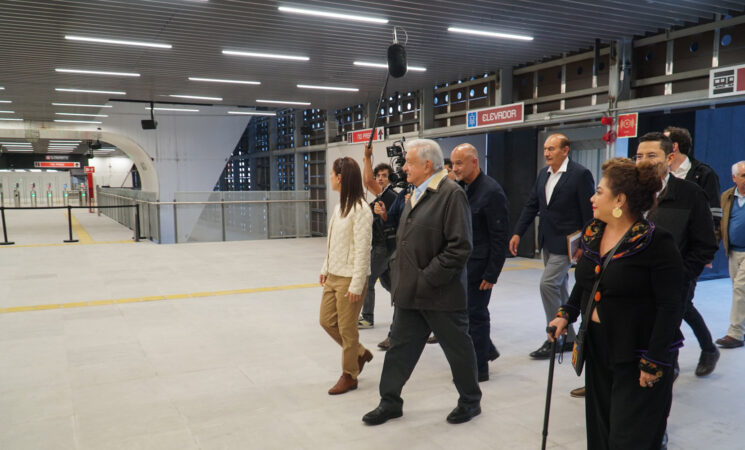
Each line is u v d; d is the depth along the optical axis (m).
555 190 4.03
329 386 3.70
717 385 3.65
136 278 7.73
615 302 2.07
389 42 8.02
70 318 5.50
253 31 7.38
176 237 12.45
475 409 3.15
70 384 3.72
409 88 11.80
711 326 5.10
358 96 12.91
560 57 9.02
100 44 7.99
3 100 13.38
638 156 2.94
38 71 9.92
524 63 9.71
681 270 1.97
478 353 3.72
